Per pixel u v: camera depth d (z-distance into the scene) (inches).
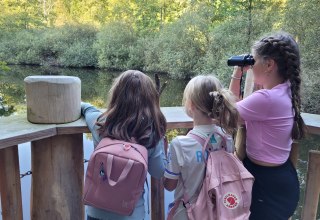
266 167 51.2
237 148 55.6
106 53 714.2
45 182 54.3
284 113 49.9
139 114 48.4
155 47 619.8
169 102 379.2
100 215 49.2
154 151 49.9
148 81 50.4
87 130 51.7
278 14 437.1
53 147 53.4
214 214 46.7
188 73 562.9
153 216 60.1
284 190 51.5
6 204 51.7
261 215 52.1
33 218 55.7
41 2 929.5
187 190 49.1
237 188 47.6
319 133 55.4
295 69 50.6
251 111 49.5
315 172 59.2
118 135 47.6
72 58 753.6
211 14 565.9
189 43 563.5
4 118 53.9
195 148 48.6
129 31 722.2
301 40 352.2
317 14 342.6
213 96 48.2
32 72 683.4
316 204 60.1
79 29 787.4
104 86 507.8
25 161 105.4
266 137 50.4
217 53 474.9
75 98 52.2
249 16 457.7
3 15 826.8
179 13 693.3
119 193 45.6
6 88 435.5
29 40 791.1
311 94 296.5
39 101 50.1
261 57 51.1
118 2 807.1
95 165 46.0
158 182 59.2
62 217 55.7
